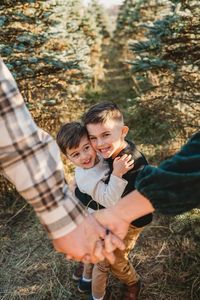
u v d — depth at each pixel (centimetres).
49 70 401
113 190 179
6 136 89
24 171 92
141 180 99
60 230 101
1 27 377
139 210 109
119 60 1117
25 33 384
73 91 450
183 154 96
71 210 101
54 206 98
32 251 312
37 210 98
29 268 293
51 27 412
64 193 100
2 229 340
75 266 290
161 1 516
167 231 310
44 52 399
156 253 289
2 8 380
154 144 482
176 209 97
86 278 256
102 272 222
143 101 442
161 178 94
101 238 109
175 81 407
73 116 475
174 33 388
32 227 340
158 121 509
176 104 413
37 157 92
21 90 387
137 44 407
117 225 111
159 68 400
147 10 873
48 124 428
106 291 255
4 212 360
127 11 1099
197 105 407
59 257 301
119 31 1214
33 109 396
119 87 844
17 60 379
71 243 104
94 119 185
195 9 384
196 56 395
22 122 91
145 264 281
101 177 188
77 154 188
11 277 287
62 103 429
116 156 190
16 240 327
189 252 281
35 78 397
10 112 89
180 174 93
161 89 442
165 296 253
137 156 193
